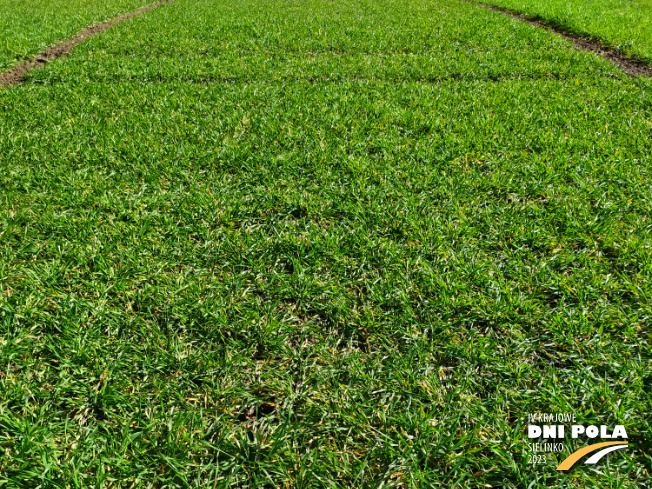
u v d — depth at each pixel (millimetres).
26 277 2719
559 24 10664
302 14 12242
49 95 5844
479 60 7582
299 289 2693
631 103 5445
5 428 1894
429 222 3234
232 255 2973
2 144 4309
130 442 1827
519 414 1991
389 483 1750
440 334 2379
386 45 8711
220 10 13117
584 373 2152
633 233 3090
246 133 4824
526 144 4441
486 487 1759
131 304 2566
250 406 2119
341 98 5695
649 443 1857
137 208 3428
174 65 7320
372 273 2814
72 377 2129
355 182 3783
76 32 10258
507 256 2953
